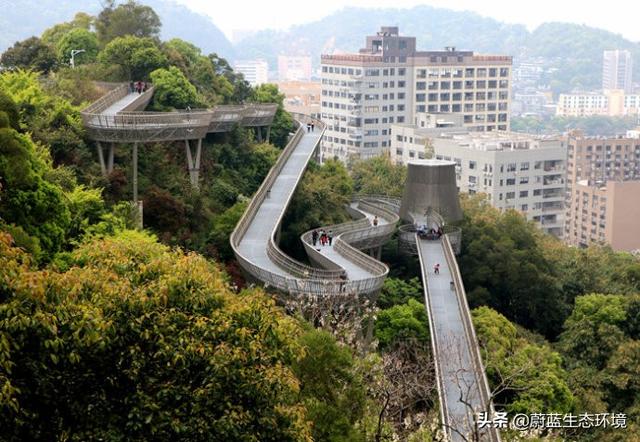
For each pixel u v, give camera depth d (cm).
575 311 9006
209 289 3306
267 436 3141
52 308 2933
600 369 8194
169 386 3006
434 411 5297
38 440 2886
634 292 10538
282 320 3441
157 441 2970
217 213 9650
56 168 7931
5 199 5416
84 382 2972
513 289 10038
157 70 11481
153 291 3183
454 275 8306
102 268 3419
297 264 7206
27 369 2836
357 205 11850
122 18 13825
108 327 2980
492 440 4856
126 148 9362
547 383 6606
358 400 4134
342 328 5588
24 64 11831
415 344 7075
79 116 8856
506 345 7388
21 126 7325
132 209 7888
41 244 5559
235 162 11194
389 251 10525
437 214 10656
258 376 3130
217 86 13375
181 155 10150
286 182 10306
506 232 10962
